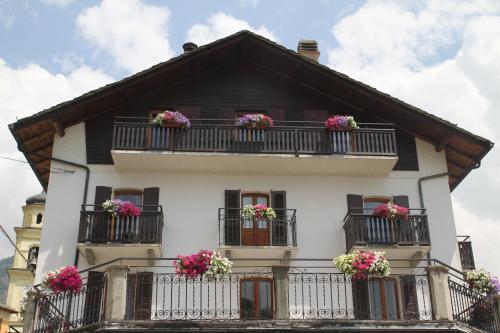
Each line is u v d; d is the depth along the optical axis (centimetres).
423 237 1708
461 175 2052
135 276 1622
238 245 1678
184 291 1641
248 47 1952
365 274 1488
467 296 1508
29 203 4266
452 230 1817
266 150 1766
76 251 1691
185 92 1939
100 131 1852
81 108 1816
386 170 1845
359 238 1692
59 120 1775
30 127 1769
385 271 1482
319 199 1816
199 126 1792
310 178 1844
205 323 1348
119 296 1362
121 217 1661
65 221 1727
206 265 1443
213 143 1778
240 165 1792
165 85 1933
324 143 1809
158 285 1642
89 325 1348
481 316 1491
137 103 1906
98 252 1650
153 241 1638
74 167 1797
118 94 1855
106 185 1780
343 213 1805
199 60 1900
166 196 1773
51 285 1462
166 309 1617
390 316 1670
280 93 1967
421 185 1870
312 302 1667
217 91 1948
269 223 1753
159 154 1733
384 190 1853
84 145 1828
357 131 1842
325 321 1377
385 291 1700
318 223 1783
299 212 1792
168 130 1784
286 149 1789
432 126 1864
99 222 1648
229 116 1911
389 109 1917
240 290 1662
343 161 1788
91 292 1532
